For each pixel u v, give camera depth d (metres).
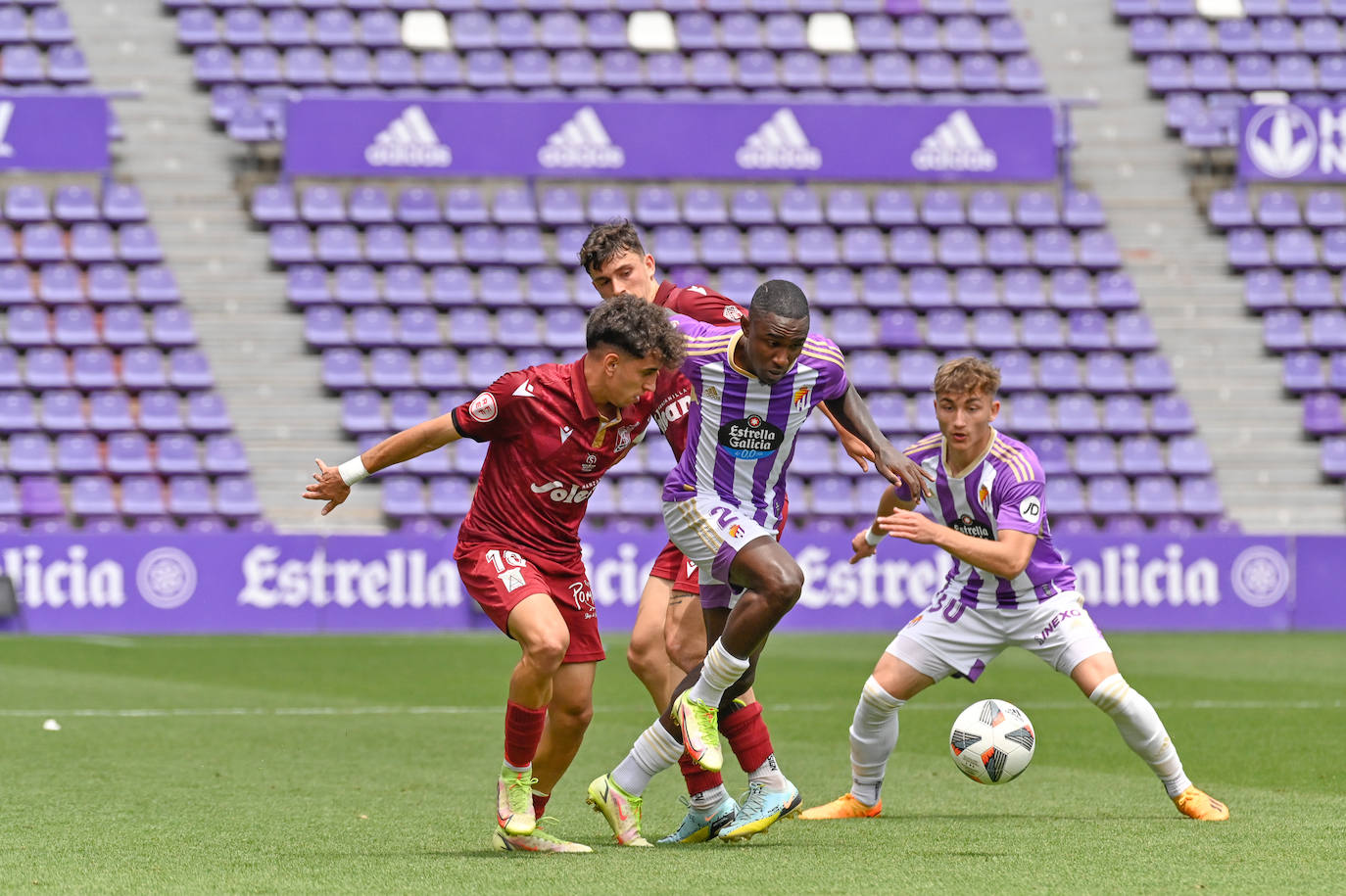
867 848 18.55
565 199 78.06
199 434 68.44
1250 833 19.53
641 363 17.92
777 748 30.42
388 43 84.12
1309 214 80.19
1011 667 47.75
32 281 71.25
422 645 54.56
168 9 83.00
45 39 81.06
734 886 15.76
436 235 75.75
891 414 71.75
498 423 18.41
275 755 29.19
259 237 75.31
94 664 47.84
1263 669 46.31
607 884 15.88
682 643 20.89
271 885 15.91
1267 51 88.25
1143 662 48.62
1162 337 76.31
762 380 18.47
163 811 22.31
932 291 76.31
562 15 86.00
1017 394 72.75
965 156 75.00
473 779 26.05
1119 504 69.69
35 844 19.12
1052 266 78.06
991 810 22.42
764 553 18.27
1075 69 86.75
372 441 69.12
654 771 19.38
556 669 18.16
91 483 64.88
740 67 85.00
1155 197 81.94
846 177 74.38
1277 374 75.38
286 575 59.69
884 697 21.50
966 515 21.41
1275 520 70.94
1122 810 22.25
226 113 79.62
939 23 88.44
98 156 71.00
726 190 79.69
